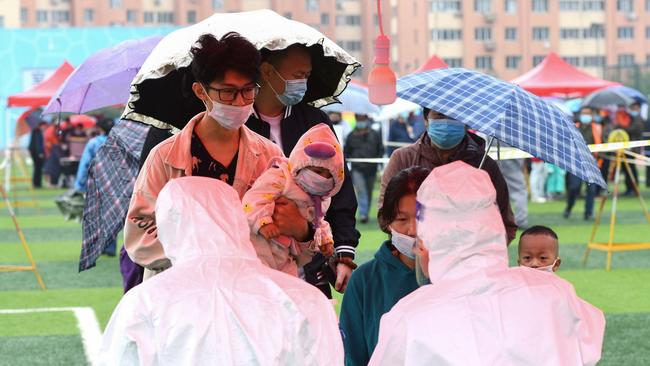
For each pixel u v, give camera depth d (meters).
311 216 7.31
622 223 28.67
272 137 8.63
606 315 15.67
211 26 8.06
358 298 7.39
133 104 8.38
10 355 13.62
